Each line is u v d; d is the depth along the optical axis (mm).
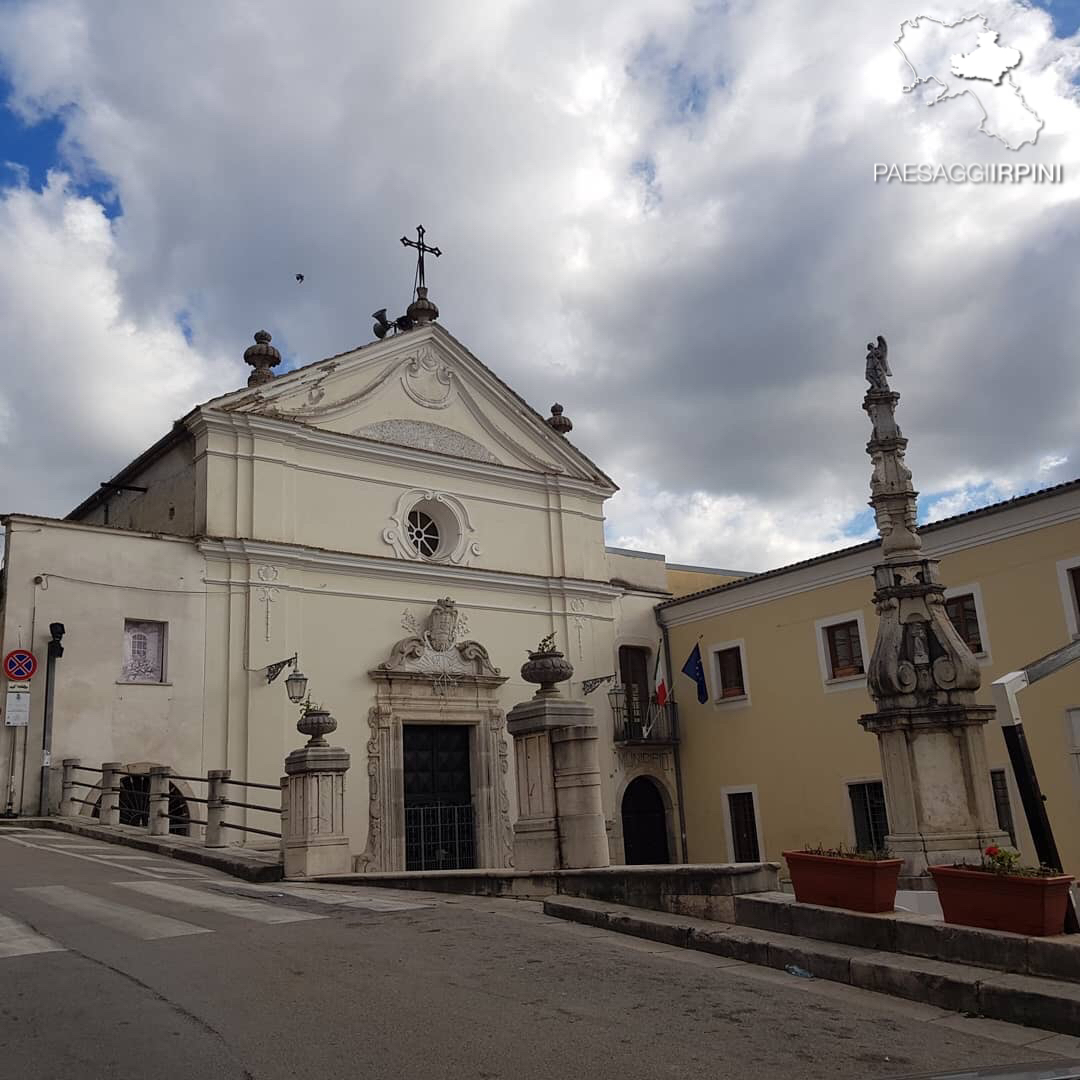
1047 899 6332
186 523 20016
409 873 11438
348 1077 4805
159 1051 5141
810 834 21312
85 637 17641
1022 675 7949
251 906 9688
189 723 18391
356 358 22094
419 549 22922
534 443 25062
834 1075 4965
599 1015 5938
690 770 24438
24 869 11773
